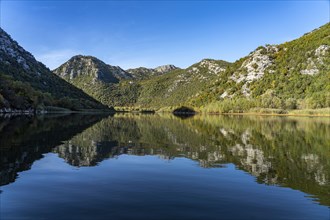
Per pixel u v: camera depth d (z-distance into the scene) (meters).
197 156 26.22
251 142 36.56
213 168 21.12
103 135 43.81
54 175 18.50
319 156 26.41
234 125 70.62
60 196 14.32
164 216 11.97
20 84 156.62
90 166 21.47
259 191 15.52
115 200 13.83
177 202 13.65
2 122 66.75
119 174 19.05
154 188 15.90
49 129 51.66
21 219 11.50
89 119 97.75
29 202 13.42
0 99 126.50
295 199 14.27
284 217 12.09
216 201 13.86
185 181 17.42
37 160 23.12
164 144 34.38
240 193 15.14
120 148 30.81
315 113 152.00
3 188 15.52
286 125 70.62
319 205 13.48
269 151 29.33
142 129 56.59
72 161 23.14
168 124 73.94
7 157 23.92
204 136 43.84
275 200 14.12
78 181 17.19
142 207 12.94
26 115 119.06
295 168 21.23
